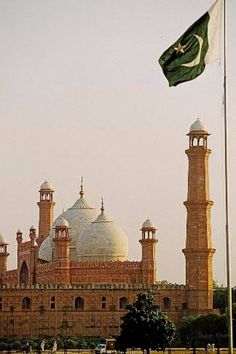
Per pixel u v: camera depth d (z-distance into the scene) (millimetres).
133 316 174875
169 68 81875
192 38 81312
